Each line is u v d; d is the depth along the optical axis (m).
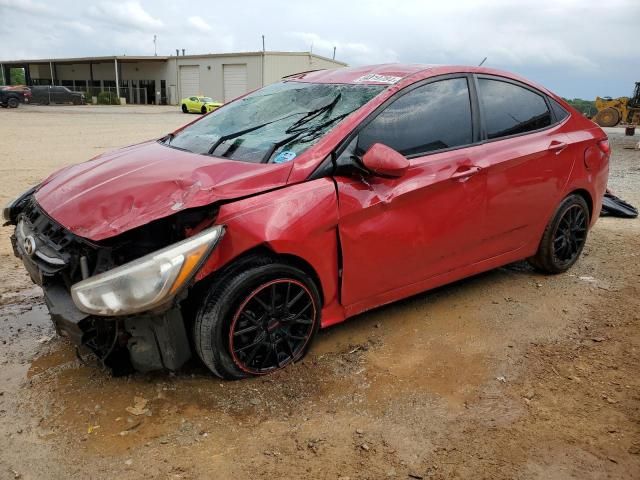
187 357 2.99
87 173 3.46
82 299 2.70
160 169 3.26
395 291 3.67
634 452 2.71
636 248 5.79
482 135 4.00
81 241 2.86
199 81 52.06
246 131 3.70
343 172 3.25
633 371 3.43
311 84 4.09
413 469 2.56
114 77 59.72
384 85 3.66
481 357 3.54
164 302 2.67
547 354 3.61
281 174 3.12
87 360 3.24
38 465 2.52
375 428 2.83
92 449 2.62
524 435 2.81
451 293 4.49
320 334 3.76
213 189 2.92
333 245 3.24
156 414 2.87
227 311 2.93
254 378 3.18
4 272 4.76
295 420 2.87
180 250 2.67
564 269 4.94
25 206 3.67
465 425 2.88
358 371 3.32
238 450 2.64
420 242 3.63
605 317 4.16
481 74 4.14
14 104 33.84
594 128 4.91
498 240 4.20
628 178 10.46
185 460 2.56
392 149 3.32
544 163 4.31
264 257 3.02
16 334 3.70
